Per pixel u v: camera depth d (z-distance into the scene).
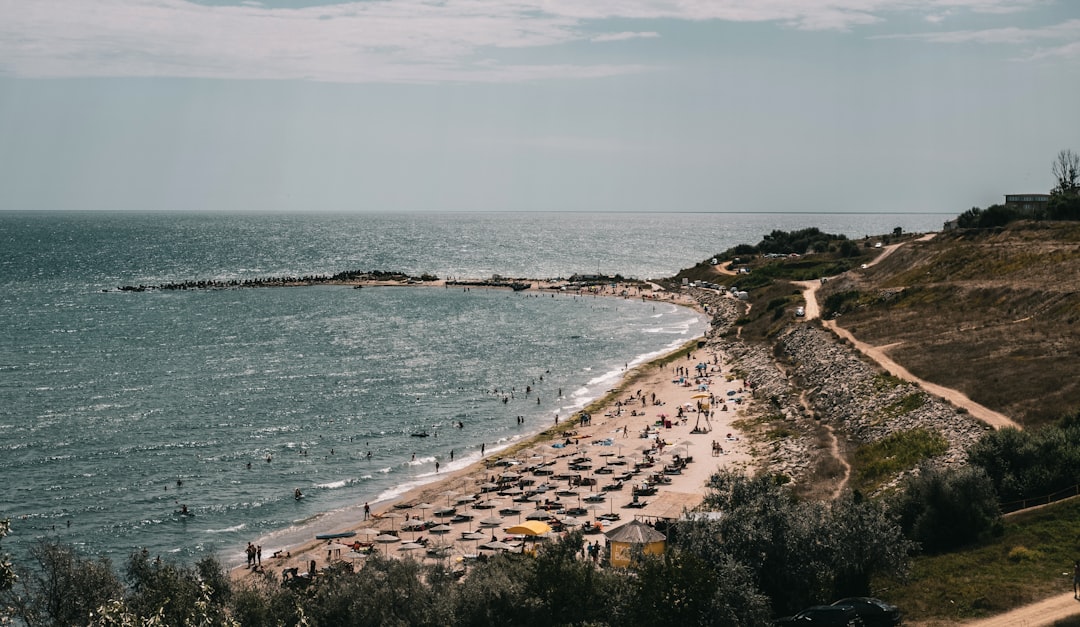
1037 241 142.00
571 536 52.19
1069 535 50.34
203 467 96.69
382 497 86.94
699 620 40.16
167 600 38.38
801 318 154.75
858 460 78.50
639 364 156.75
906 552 47.69
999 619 41.69
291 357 163.62
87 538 75.75
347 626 42.88
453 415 121.06
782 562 46.03
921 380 92.94
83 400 126.25
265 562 69.94
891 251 193.50
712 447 95.75
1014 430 63.00
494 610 42.31
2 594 39.88
